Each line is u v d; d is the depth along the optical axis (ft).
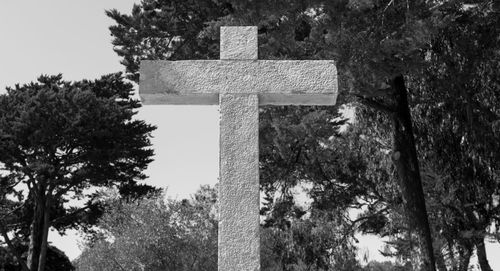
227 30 19.63
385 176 71.26
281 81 19.22
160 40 63.62
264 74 19.26
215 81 19.17
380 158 71.36
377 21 45.47
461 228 66.18
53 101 96.99
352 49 42.06
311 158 67.15
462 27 58.59
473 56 58.95
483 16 56.03
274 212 67.87
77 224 114.52
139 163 105.40
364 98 55.77
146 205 113.09
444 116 66.90
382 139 71.82
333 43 42.29
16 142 98.07
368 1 42.11
